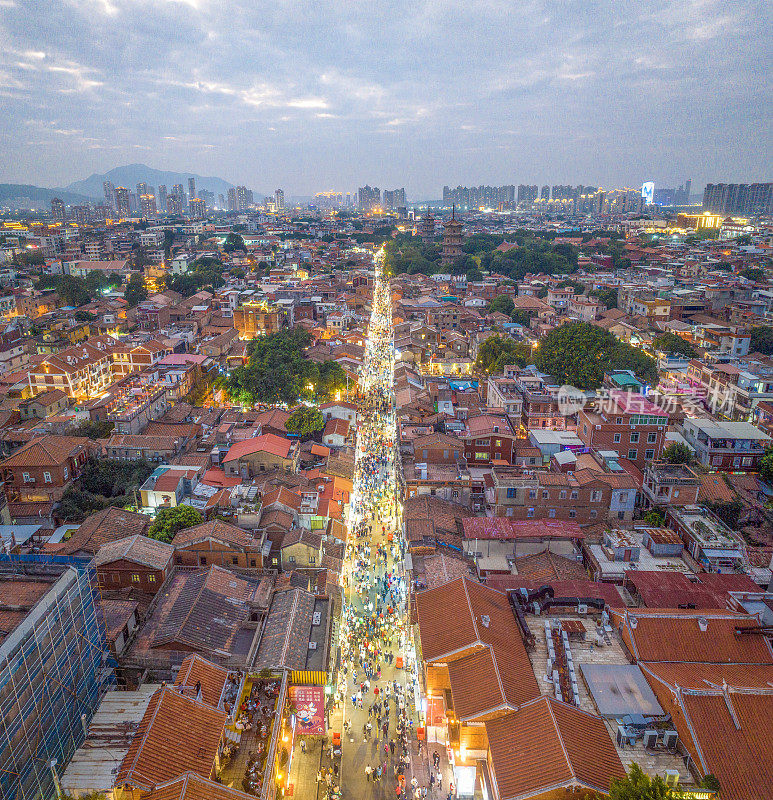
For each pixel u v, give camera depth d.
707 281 197.25
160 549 59.03
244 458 82.56
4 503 76.25
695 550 63.53
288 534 64.62
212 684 42.94
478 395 115.56
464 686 39.31
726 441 83.81
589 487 72.56
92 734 40.28
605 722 37.25
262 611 53.69
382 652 56.00
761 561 62.84
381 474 91.62
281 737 41.97
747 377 104.00
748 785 32.16
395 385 126.50
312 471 84.81
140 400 102.19
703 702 35.53
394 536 75.81
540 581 57.69
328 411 106.88
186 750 36.62
